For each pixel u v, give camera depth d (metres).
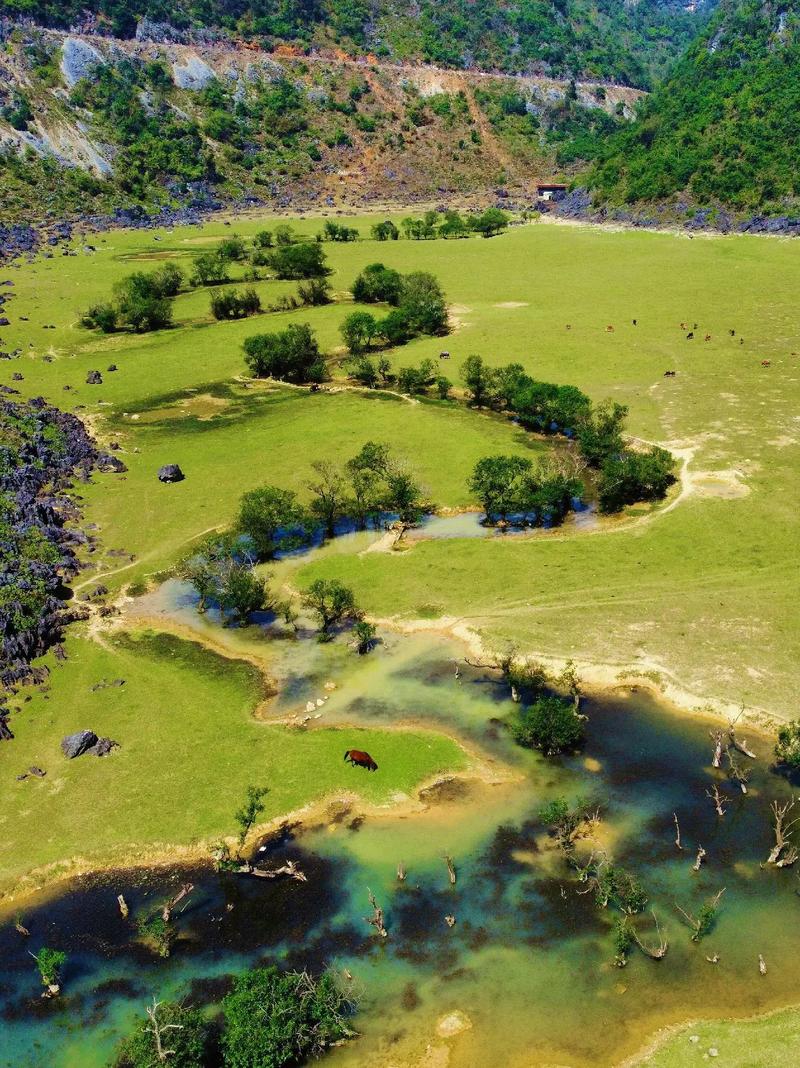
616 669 54.09
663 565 65.25
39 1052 34.19
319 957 37.28
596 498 79.06
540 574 65.25
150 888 41.25
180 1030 32.12
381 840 43.22
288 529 75.88
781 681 51.84
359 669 56.41
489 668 55.59
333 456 89.38
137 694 54.75
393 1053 33.06
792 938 36.88
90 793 46.66
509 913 38.94
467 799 45.59
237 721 51.91
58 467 87.69
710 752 47.88
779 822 39.72
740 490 76.00
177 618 63.44
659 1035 33.06
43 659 58.75
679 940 37.03
